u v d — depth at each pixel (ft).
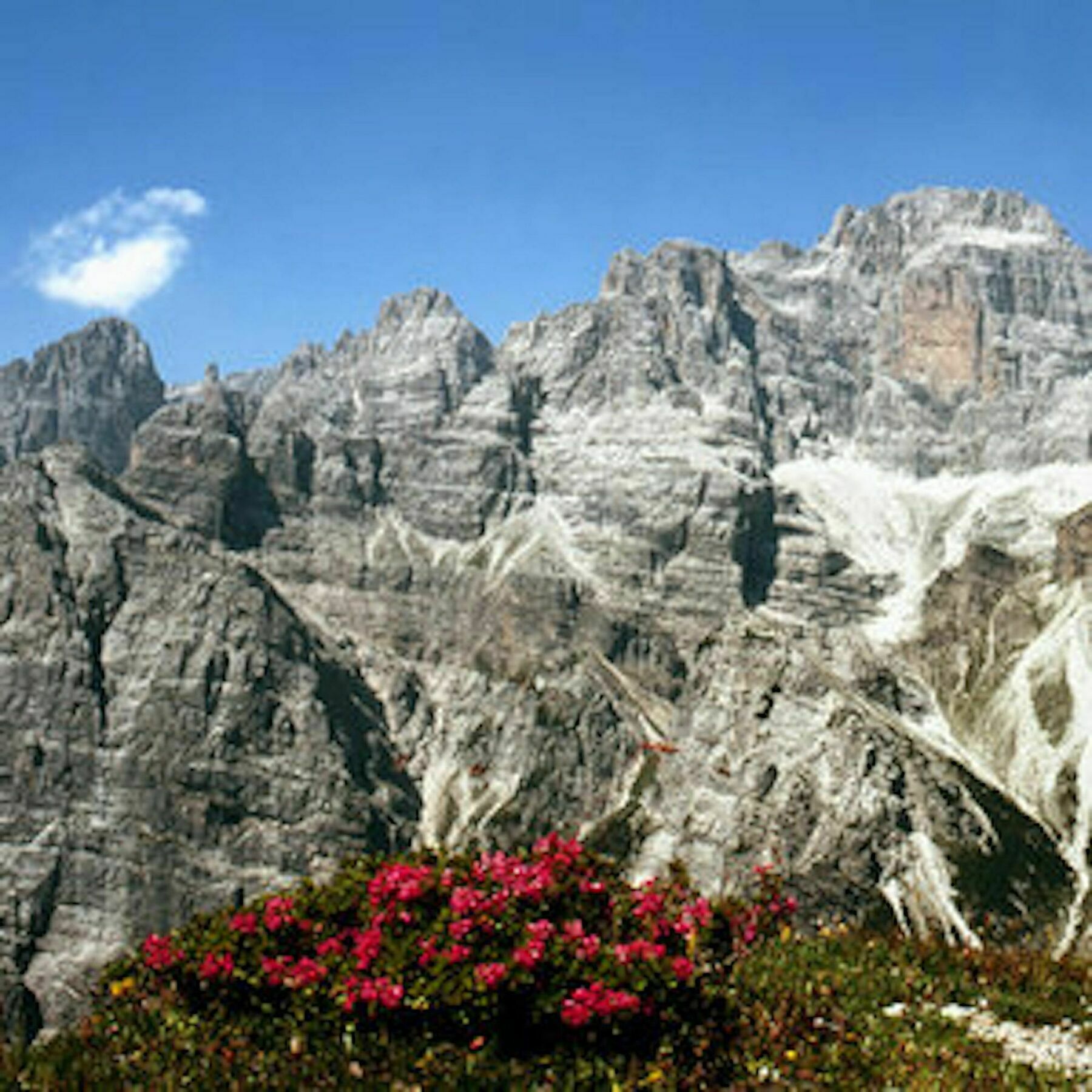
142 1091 73.26
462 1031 78.43
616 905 85.56
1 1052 77.92
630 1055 78.13
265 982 81.05
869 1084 79.92
